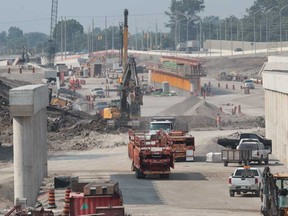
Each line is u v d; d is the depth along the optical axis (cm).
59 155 16088
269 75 16162
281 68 17762
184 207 9850
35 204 9950
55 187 11450
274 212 7681
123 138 18625
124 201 10388
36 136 11075
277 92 15325
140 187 11662
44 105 11919
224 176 12825
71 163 14675
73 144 17538
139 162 12475
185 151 14862
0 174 12925
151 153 12469
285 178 7931
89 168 13900
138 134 15588
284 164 14288
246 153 14100
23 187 10338
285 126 14325
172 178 12644
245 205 9981
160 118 18512
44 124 12412
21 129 10338
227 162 14138
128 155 15262
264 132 18838
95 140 18188
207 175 12962
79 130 19875
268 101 16738
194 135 18825
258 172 10750
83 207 8031
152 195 10919
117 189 8212
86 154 16162
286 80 13975
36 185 10894
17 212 7562
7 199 10800
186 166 14188
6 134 17975
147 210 9550
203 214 9162
